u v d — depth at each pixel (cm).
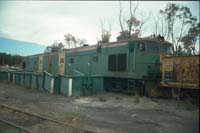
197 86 1123
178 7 2138
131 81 1457
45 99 1299
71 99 1337
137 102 1201
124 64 1490
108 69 1608
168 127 744
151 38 1492
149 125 766
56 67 2211
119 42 1545
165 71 1299
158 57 1462
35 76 1791
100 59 1691
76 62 1948
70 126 696
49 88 1602
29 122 763
